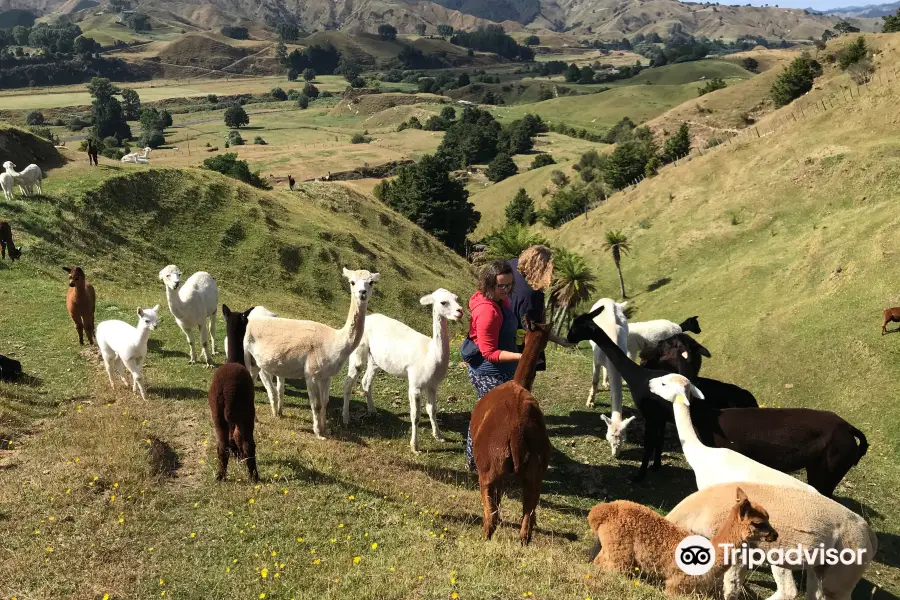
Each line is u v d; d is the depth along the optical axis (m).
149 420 9.79
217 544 6.68
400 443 10.27
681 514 6.71
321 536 6.87
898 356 26.89
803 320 33.19
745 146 74.81
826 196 56.69
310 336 9.64
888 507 10.42
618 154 98.88
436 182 79.38
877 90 67.44
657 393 8.31
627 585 5.87
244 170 67.19
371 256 45.03
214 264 35.50
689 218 66.75
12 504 7.21
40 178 31.09
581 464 10.27
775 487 6.42
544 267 8.23
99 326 11.10
